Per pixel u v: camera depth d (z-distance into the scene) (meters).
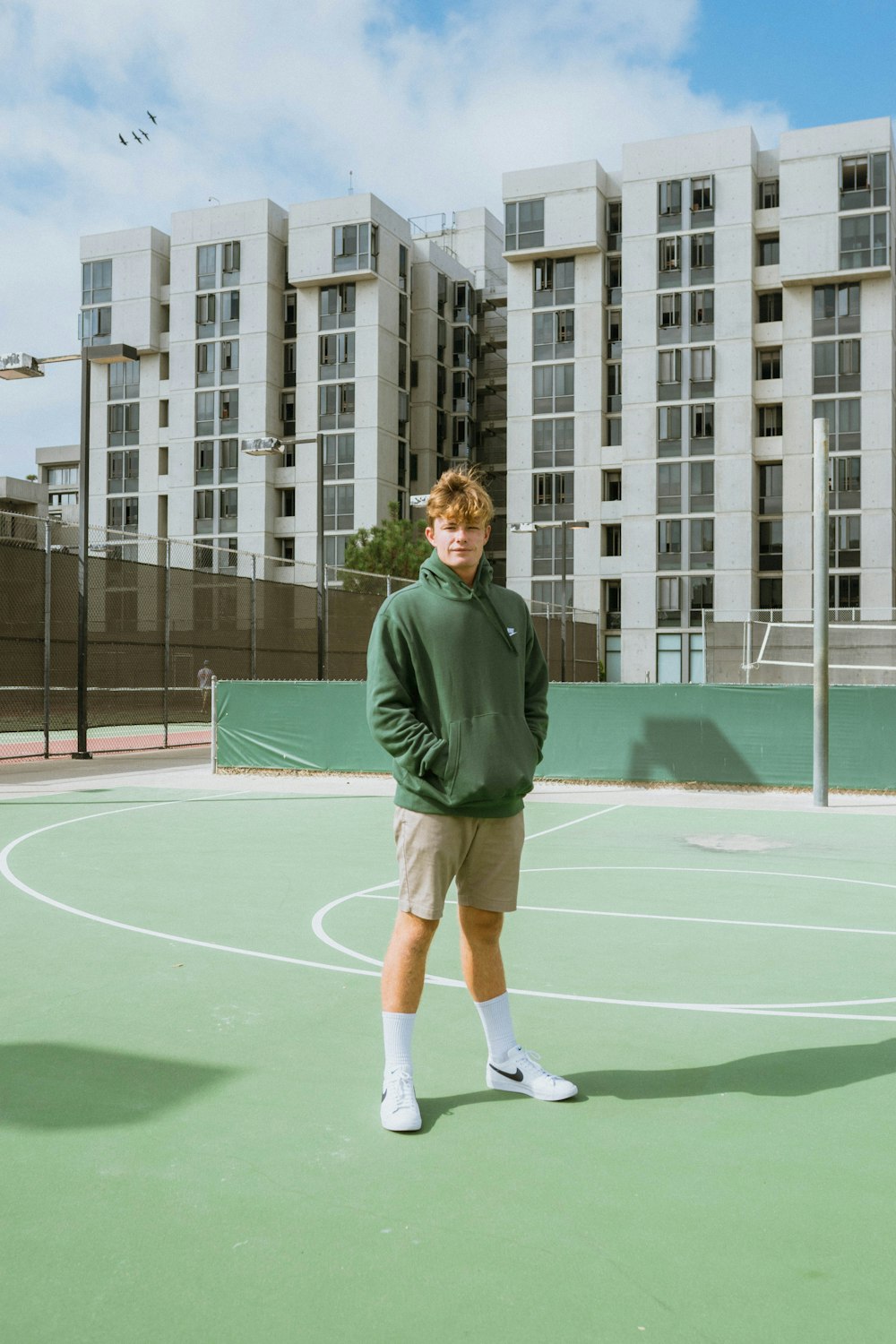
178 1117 3.43
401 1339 2.25
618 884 7.75
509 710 3.47
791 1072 3.86
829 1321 2.31
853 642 30.02
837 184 46.91
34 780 15.91
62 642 19.72
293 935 6.04
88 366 18.53
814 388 47.84
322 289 54.44
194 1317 2.33
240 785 15.20
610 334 52.44
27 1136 3.28
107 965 5.37
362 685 16.33
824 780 12.73
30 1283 2.47
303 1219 2.76
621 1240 2.65
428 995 4.84
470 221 65.94
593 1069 3.89
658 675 49.69
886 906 6.98
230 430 55.06
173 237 56.09
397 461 55.06
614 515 51.12
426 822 3.44
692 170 49.22
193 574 22.50
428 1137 3.28
